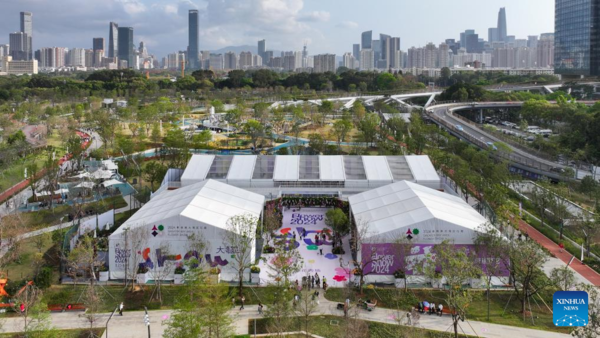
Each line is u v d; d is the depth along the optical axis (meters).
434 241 98.81
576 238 124.81
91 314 78.62
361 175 144.75
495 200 131.50
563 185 166.62
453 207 113.19
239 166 149.25
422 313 86.19
